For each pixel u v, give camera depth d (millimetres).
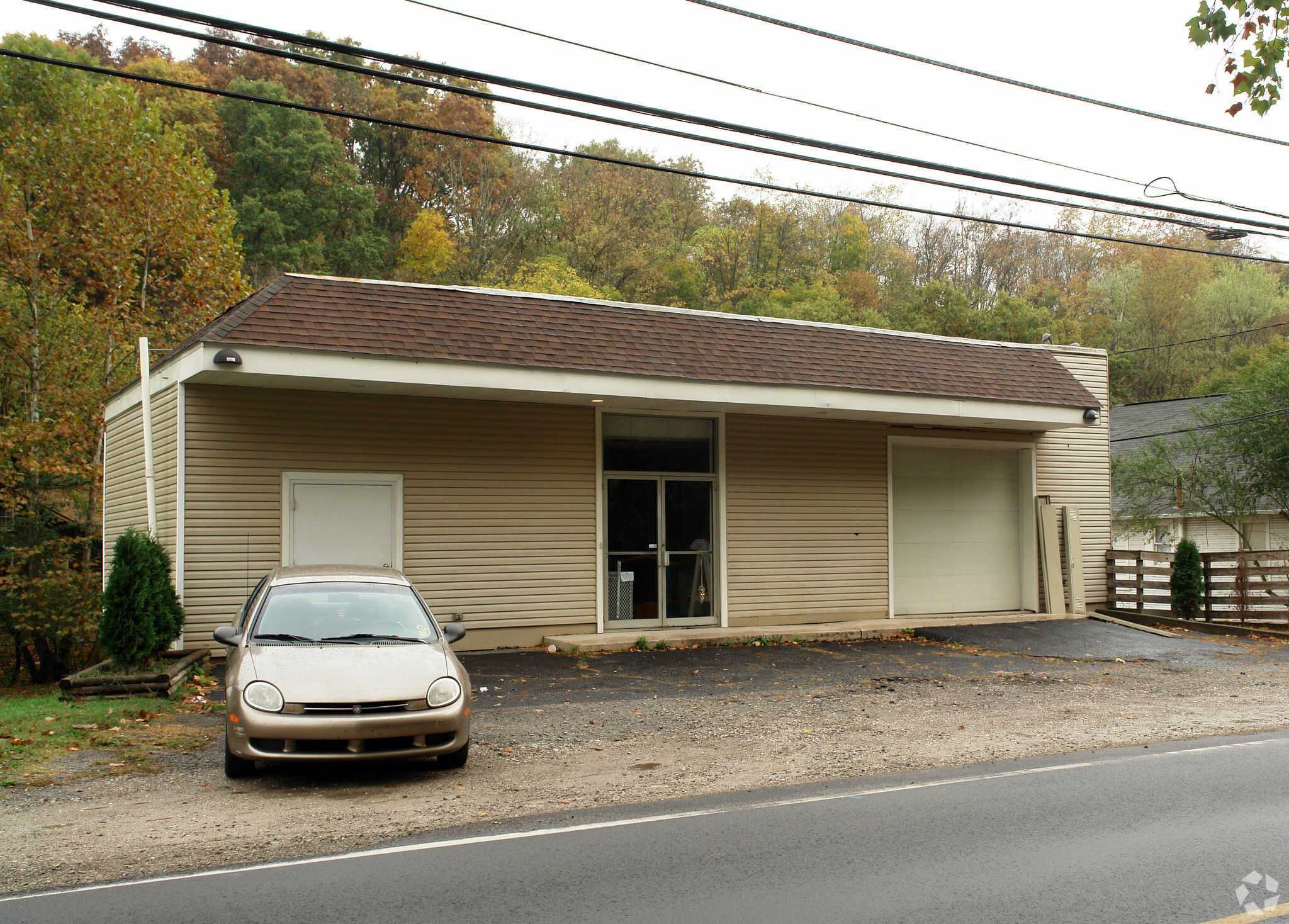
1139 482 25656
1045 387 17766
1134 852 5652
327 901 4848
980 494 19234
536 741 9062
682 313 15625
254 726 7055
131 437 15359
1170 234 53656
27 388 21562
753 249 56344
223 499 12867
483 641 14438
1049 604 18828
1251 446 23125
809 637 16078
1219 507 24250
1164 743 9141
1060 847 5754
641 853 5641
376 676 7426
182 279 22859
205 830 6152
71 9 7602
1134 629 17750
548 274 46500
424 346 12648
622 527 15703
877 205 11055
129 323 21703
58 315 21562
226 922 4566
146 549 11359
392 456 13914
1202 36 9336
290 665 7465
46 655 20953
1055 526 19062
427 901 4844
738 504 16469
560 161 60688
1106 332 50062
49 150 20938
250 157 45562
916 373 16531
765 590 16562
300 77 52625
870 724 9953
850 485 17453
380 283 13492
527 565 14742
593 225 54094
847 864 5430
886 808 6684
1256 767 7977
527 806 6781
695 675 12867
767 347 15633
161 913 4684
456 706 7539
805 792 7199
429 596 14039
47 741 8641
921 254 61594
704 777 7691
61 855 5633
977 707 10992
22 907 4785
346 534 13578
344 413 13664
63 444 21094
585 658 13984
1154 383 49594
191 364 12078
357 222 49094
